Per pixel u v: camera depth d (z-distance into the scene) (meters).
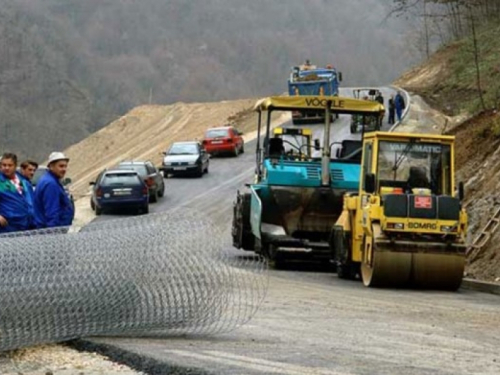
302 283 42.34
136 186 82.19
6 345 22.64
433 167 43.34
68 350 23.53
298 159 52.72
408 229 40.06
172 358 20.83
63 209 28.66
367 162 44.22
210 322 24.44
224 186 97.25
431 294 39.06
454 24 182.62
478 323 28.84
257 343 23.67
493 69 92.81
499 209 52.22
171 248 24.00
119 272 23.52
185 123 169.50
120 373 20.61
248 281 25.83
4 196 29.34
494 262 47.16
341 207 50.81
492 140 62.72
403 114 130.00
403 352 22.42
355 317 29.66
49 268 22.88
